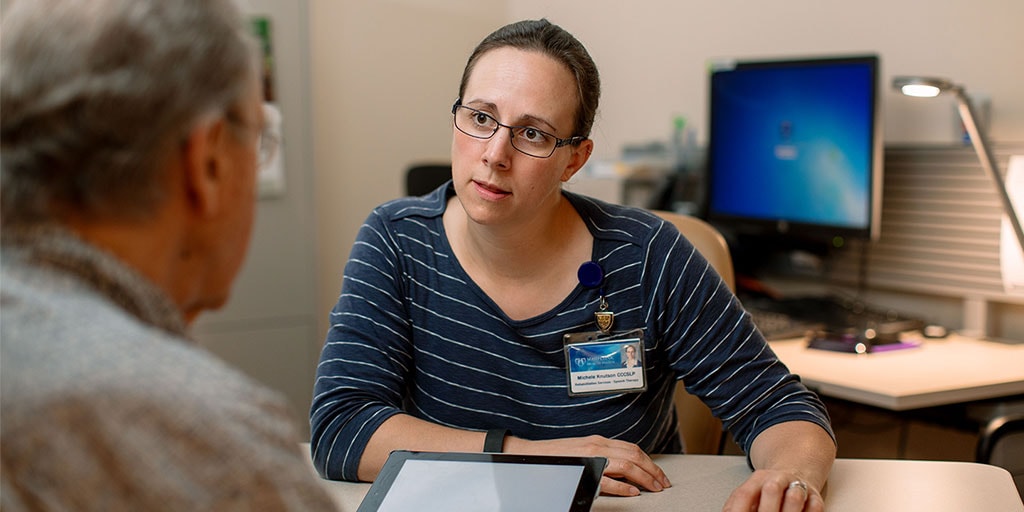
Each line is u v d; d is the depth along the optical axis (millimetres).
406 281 1592
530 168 1436
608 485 1330
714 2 3369
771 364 1568
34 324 627
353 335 1553
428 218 1621
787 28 3148
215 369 662
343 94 3879
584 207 1614
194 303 782
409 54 3988
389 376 1548
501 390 1569
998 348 2496
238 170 748
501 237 1509
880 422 2822
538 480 1189
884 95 2910
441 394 1585
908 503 1302
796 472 1330
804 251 3049
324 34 3820
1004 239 2387
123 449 599
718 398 1565
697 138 3436
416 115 4027
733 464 1474
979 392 2137
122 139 659
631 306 1569
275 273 3551
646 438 1583
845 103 2670
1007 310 2674
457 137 1471
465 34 4086
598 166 3410
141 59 661
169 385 621
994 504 1296
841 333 2539
